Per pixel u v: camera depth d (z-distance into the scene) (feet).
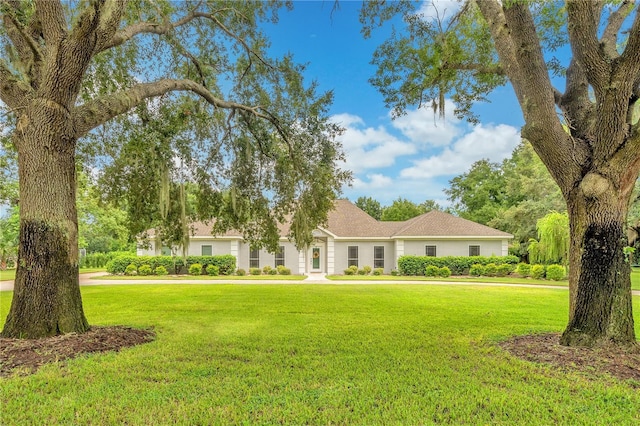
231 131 29.12
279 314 24.84
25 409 9.61
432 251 70.33
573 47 14.38
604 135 14.06
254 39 27.86
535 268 60.18
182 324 21.20
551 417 9.41
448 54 21.67
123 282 52.60
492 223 91.56
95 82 24.04
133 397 10.43
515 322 22.16
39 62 16.83
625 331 14.29
